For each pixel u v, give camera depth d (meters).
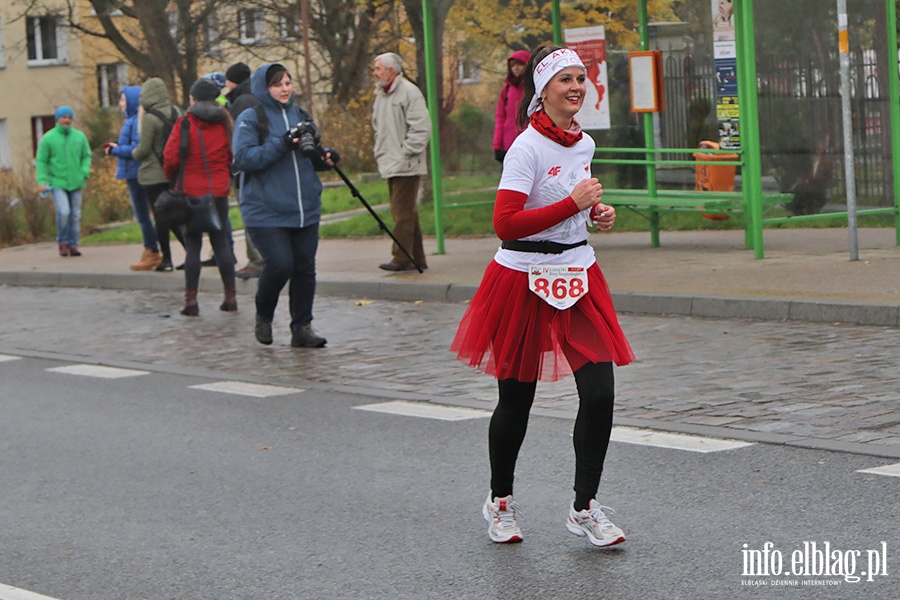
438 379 10.29
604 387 5.92
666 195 16.34
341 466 7.80
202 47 37.59
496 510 6.21
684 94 16.77
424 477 7.45
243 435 8.77
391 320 13.24
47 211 24.72
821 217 14.49
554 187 5.90
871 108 15.46
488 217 19.50
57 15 41.19
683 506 6.55
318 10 36.06
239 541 6.45
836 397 8.66
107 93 47.44
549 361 6.02
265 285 11.86
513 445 6.15
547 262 5.91
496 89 17.50
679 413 8.54
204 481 7.64
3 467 8.24
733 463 7.28
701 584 5.44
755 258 14.30
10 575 6.12
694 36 16.59
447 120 17.36
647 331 11.63
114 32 38.34
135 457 8.33
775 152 16.14
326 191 28.97
